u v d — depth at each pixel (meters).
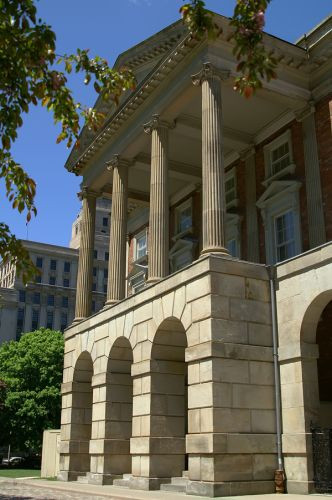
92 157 32.03
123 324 24.70
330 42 23.61
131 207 40.78
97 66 10.13
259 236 26.98
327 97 24.27
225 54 22.80
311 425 17.56
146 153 30.88
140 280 38.75
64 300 113.69
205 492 16.94
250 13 7.52
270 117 27.03
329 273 17.77
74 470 28.11
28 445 52.25
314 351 18.34
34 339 55.28
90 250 31.84
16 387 52.22
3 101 9.34
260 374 18.73
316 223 23.48
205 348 18.38
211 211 20.41
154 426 21.28
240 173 29.30
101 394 25.80
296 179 25.22
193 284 19.92
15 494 19.94
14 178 10.07
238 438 17.62
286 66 24.38
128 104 27.31
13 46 8.97
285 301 19.25
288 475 17.64
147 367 22.02
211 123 21.56
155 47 26.67
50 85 9.45
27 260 9.95
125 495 17.67
